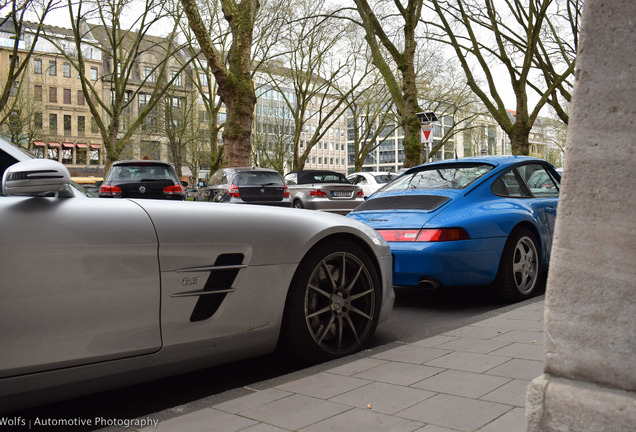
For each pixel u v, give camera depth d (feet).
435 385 8.81
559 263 5.10
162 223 8.95
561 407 4.91
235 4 47.50
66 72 230.68
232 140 47.85
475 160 19.10
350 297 11.48
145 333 8.54
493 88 69.00
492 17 68.28
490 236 16.31
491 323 13.33
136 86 237.86
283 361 11.51
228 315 9.52
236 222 9.83
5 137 9.68
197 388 10.01
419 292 20.12
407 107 53.67
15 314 7.42
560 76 67.67
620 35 4.82
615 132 4.83
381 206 17.99
